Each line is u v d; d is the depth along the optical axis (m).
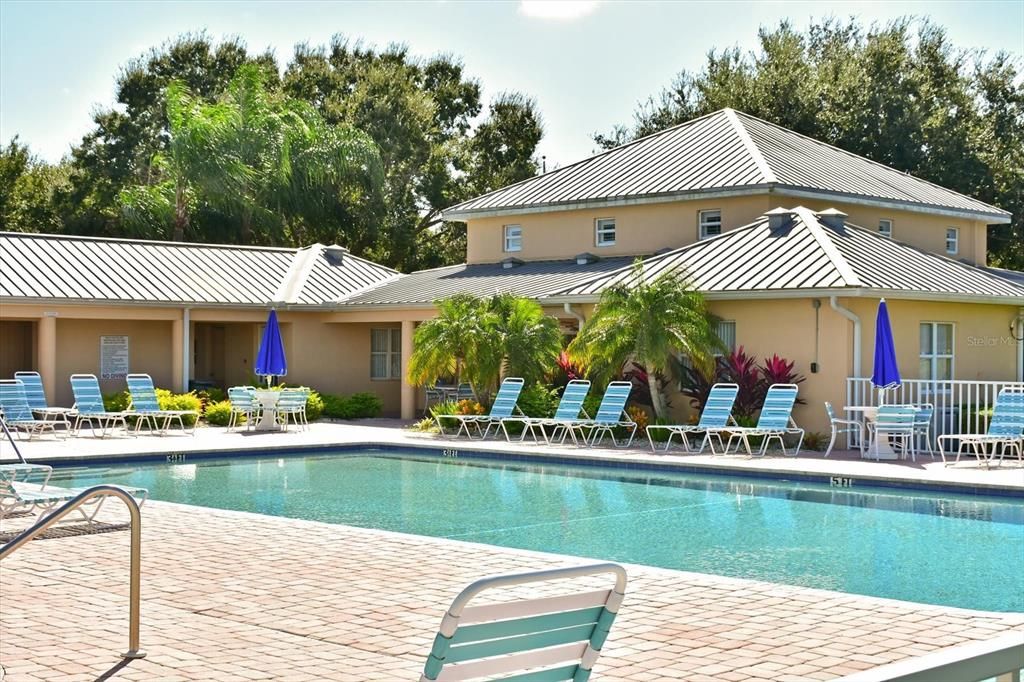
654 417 25.27
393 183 53.03
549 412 25.77
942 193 35.81
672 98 54.47
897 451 22.36
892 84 47.66
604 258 32.25
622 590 4.87
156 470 20.84
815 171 32.00
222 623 8.62
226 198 45.06
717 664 7.49
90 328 30.83
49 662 7.48
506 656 4.63
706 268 25.94
